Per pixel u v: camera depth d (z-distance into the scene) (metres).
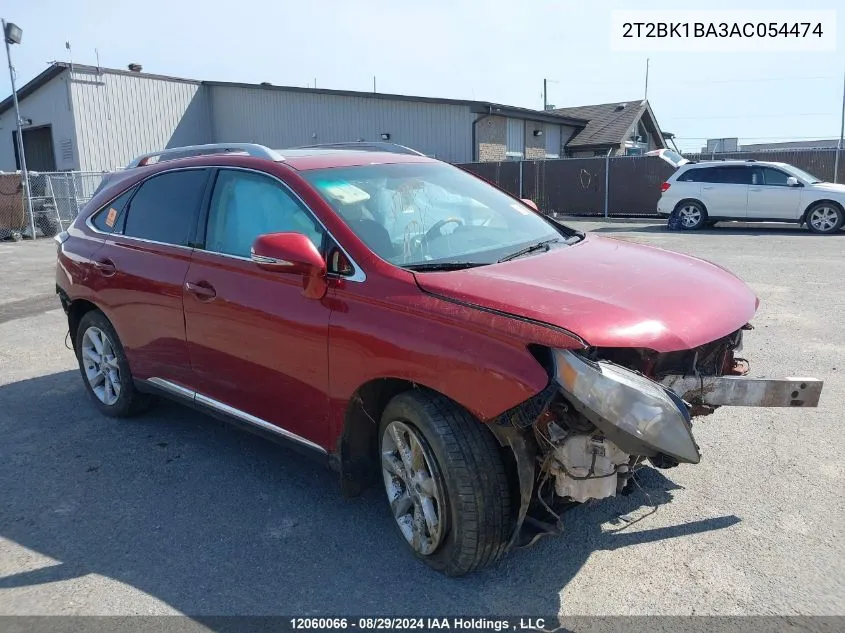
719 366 3.53
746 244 13.98
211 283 4.03
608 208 22.91
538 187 23.89
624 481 3.07
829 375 5.66
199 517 3.80
